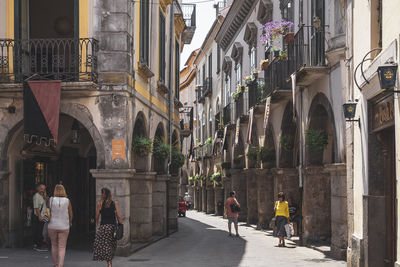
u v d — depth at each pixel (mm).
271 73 20266
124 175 13836
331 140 16516
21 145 15133
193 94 53656
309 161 17156
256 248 16516
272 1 23344
